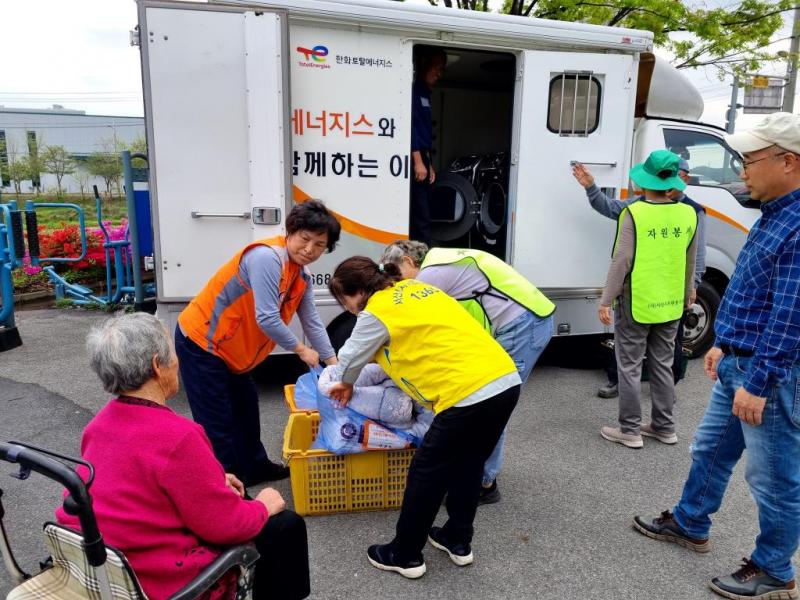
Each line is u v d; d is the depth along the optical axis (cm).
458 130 668
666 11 954
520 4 1001
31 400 450
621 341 378
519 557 271
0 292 630
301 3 384
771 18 1026
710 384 509
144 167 560
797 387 214
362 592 247
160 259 390
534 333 285
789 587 240
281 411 434
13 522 291
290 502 312
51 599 151
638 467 357
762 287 222
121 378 159
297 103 398
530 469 354
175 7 366
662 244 358
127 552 153
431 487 238
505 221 530
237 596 169
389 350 239
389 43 409
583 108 458
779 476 225
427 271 287
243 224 395
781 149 209
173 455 154
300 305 315
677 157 361
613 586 253
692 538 275
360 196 419
